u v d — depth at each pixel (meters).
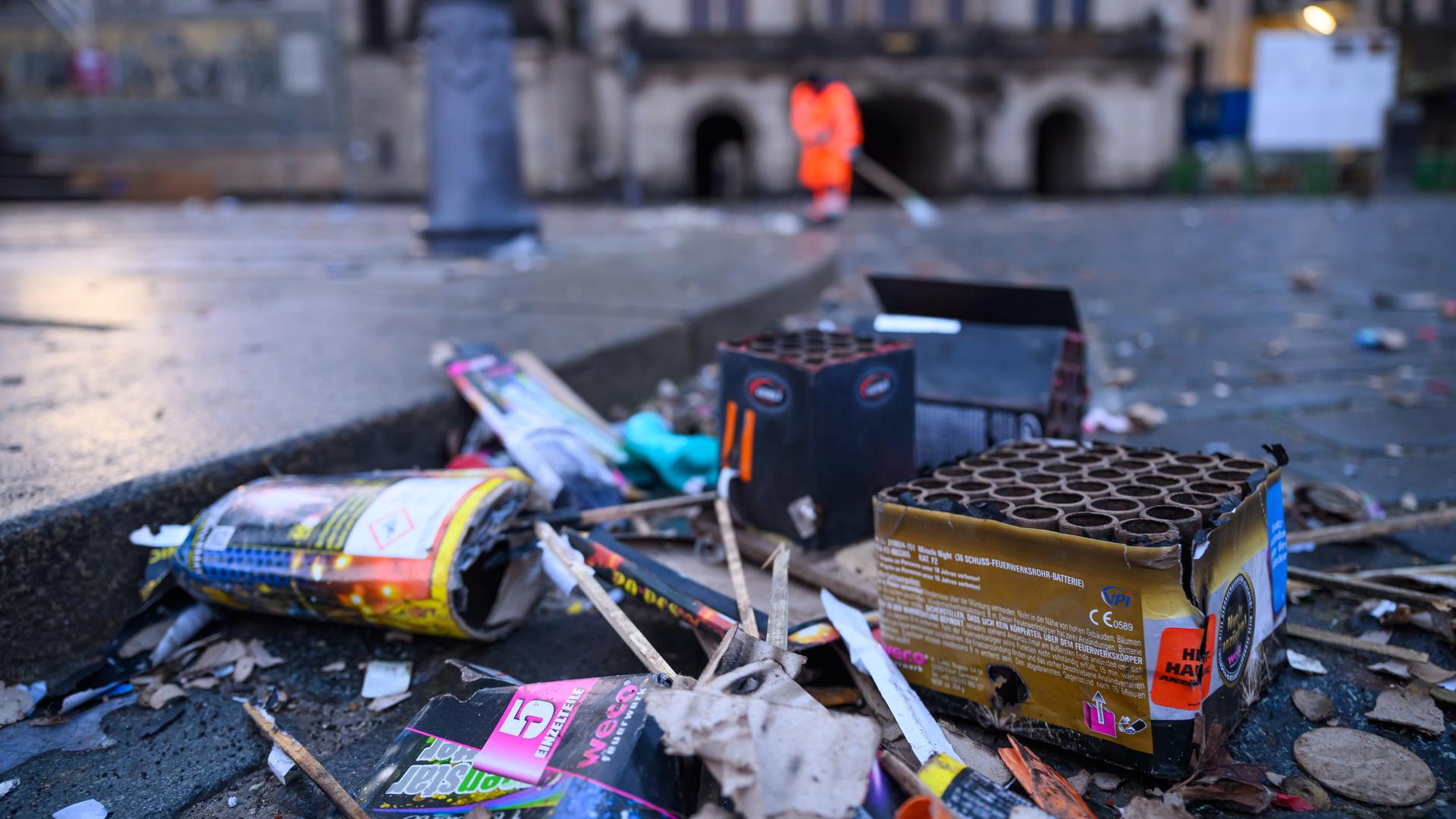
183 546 1.98
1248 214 16.78
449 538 1.82
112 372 3.21
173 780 1.57
